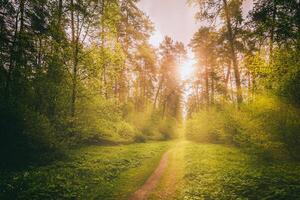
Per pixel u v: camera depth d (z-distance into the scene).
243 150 19.52
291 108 11.98
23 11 18.02
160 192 11.78
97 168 14.96
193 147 27.47
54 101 19.38
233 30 22.23
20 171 12.77
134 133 34.56
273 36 15.65
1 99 14.42
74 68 20.48
